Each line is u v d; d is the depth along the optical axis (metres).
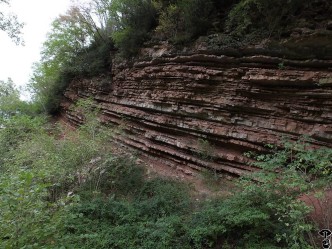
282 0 6.38
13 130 12.45
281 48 6.68
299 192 5.15
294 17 6.54
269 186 5.12
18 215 3.77
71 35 18.44
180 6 9.30
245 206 5.32
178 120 9.59
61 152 9.01
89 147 9.15
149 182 8.52
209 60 8.14
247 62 7.34
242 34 7.55
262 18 7.14
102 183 8.80
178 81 9.20
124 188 8.61
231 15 7.81
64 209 4.88
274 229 4.99
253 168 7.27
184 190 7.79
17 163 9.02
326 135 6.04
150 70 10.38
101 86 14.55
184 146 9.19
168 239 5.49
